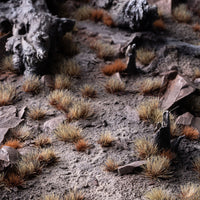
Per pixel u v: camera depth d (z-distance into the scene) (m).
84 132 0.33
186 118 0.33
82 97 0.35
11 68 0.36
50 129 0.33
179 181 0.31
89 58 0.37
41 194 0.30
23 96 0.35
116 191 0.30
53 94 0.34
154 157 0.31
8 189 0.30
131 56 0.36
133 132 0.33
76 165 0.31
